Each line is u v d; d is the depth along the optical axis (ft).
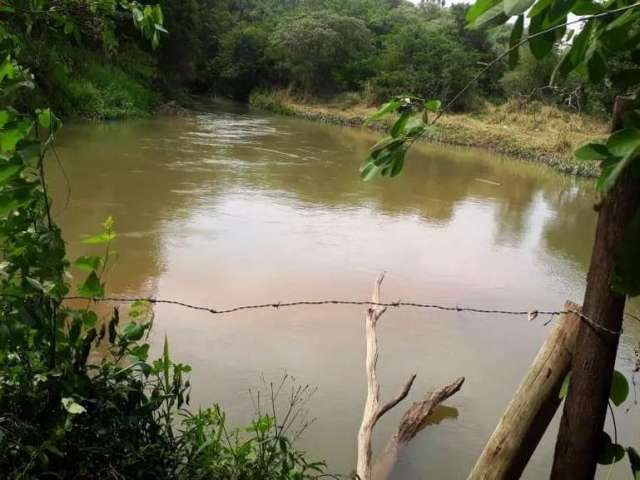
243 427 11.51
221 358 14.38
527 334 17.84
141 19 8.63
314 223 28.35
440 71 85.81
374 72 98.32
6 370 7.32
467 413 13.32
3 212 6.84
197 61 104.78
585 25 4.24
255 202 31.32
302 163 45.65
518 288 22.18
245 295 18.65
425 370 15.02
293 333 16.26
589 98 61.05
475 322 18.37
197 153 45.03
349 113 89.04
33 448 6.63
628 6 3.90
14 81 7.33
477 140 66.64
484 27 4.12
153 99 71.87
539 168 55.88
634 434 12.81
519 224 32.71
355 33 101.19
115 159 38.60
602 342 6.90
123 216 26.03
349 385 13.87
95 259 7.64
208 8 119.55
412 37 93.20
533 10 3.93
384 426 12.60
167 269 20.17
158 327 15.62
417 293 20.48
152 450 7.65
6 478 6.55
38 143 6.91
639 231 4.37
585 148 4.01
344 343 16.01
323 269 21.88
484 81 82.99
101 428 7.38
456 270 23.56
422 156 56.85
